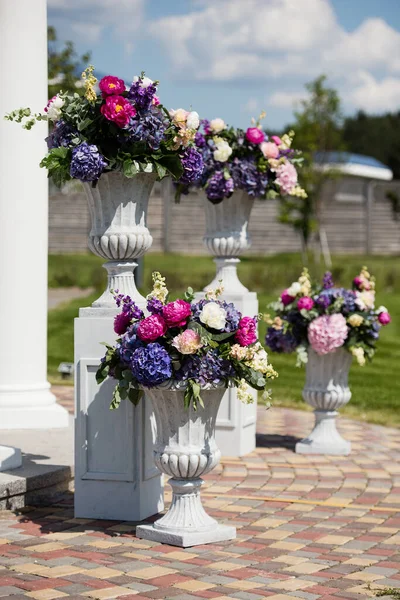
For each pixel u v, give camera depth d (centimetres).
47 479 656
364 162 4359
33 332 841
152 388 541
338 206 3894
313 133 3184
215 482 733
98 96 586
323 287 860
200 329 534
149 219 3659
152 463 624
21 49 812
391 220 3934
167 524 566
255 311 853
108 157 584
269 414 1071
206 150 798
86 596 457
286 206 3238
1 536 573
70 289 2397
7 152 816
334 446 849
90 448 612
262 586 480
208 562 524
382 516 636
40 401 844
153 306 545
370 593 470
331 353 838
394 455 850
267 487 718
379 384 1293
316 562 528
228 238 830
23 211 825
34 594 457
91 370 607
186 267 2936
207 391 546
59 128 591
